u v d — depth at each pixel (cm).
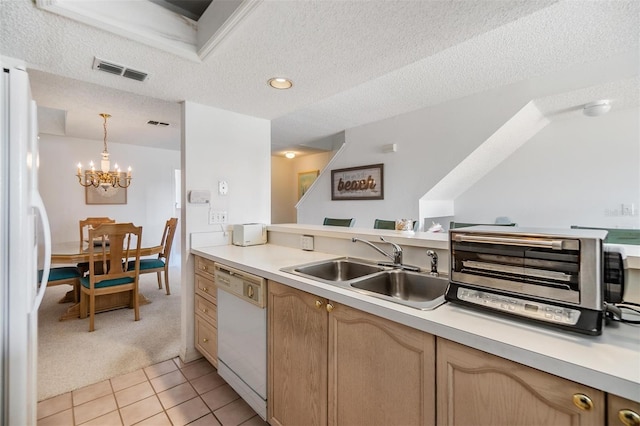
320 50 150
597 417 61
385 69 172
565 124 338
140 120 334
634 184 301
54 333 261
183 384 192
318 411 124
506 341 73
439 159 340
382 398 101
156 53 153
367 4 116
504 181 384
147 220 514
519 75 263
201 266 216
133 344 244
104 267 276
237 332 173
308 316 128
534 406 70
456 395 83
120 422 158
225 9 132
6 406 117
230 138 247
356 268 172
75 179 445
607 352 68
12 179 117
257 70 172
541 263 82
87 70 172
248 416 164
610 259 77
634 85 239
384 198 399
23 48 147
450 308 97
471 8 119
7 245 117
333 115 379
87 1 124
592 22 178
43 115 382
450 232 101
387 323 99
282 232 238
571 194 335
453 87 290
